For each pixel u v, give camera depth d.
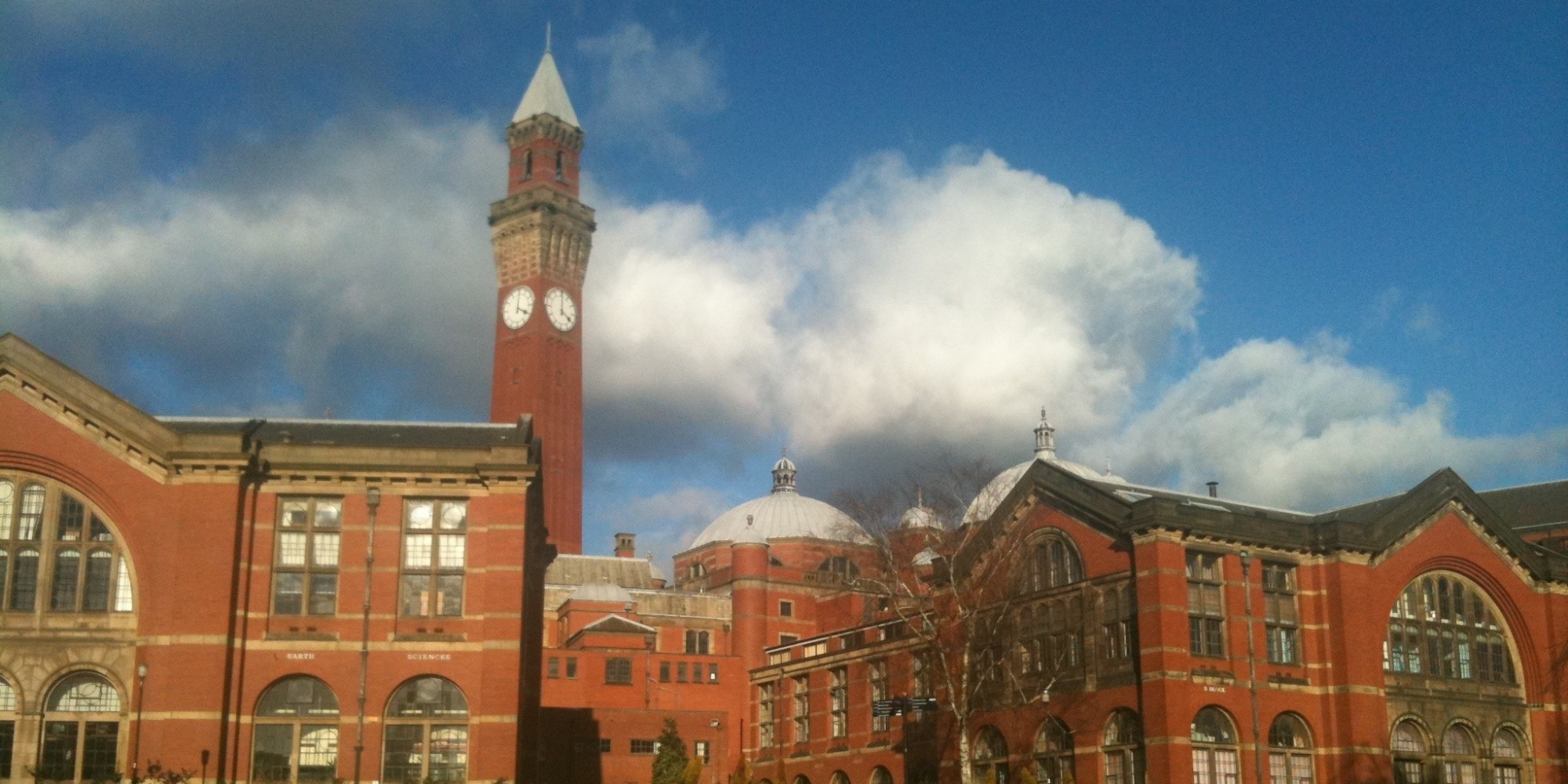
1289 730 63.94
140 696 51.62
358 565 54.59
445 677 54.03
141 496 53.72
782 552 126.75
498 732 53.12
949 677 65.50
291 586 54.34
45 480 53.84
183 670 51.94
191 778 51.00
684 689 104.50
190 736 51.38
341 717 53.25
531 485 58.06
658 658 104.62
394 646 54.00
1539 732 71.25
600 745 93.88
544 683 101.75
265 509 54.69
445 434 60.47
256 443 54.69
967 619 66.06
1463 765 68.38
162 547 53.16
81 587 53.03
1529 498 94.25
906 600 76.69
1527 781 70.38
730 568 124.00
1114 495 64.81
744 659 107.50
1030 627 69.19
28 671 52.12
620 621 107.69
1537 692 71.75
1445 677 68.69
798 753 92.81
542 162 150.50
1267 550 65.19
